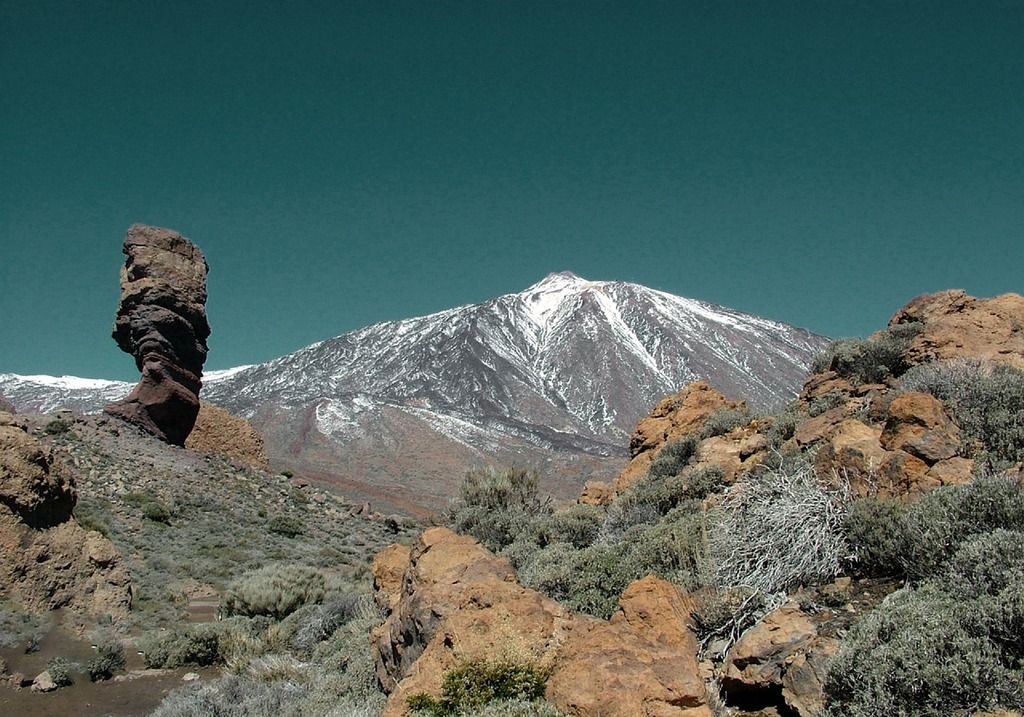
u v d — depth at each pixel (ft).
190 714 37.19
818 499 28.89
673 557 32.42
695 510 40.29
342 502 170.91
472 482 72.49
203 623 65.26
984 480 24.59
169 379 149.48
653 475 56.59
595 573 34.60
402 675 29.37
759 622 25.03
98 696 46.91
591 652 22.56
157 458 139.13
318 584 72.38
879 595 24.40
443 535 32.86
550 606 26.25
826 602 24.85
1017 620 18.60
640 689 21.08
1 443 61.67
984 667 17.89
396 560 44.27
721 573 28.89
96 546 65.41
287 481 168.76
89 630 57.88
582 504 65.67
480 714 21.45
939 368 38.24
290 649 53.98
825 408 49.60
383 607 42.78
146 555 94.38
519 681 22.71
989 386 34.53
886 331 54.54
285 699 38.06
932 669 18.17
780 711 22.27
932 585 22.12
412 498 307.37
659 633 23.59
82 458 122.62
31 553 59.47
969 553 21.68
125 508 110.63
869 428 34.17
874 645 19.95
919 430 30.94
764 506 29.91
